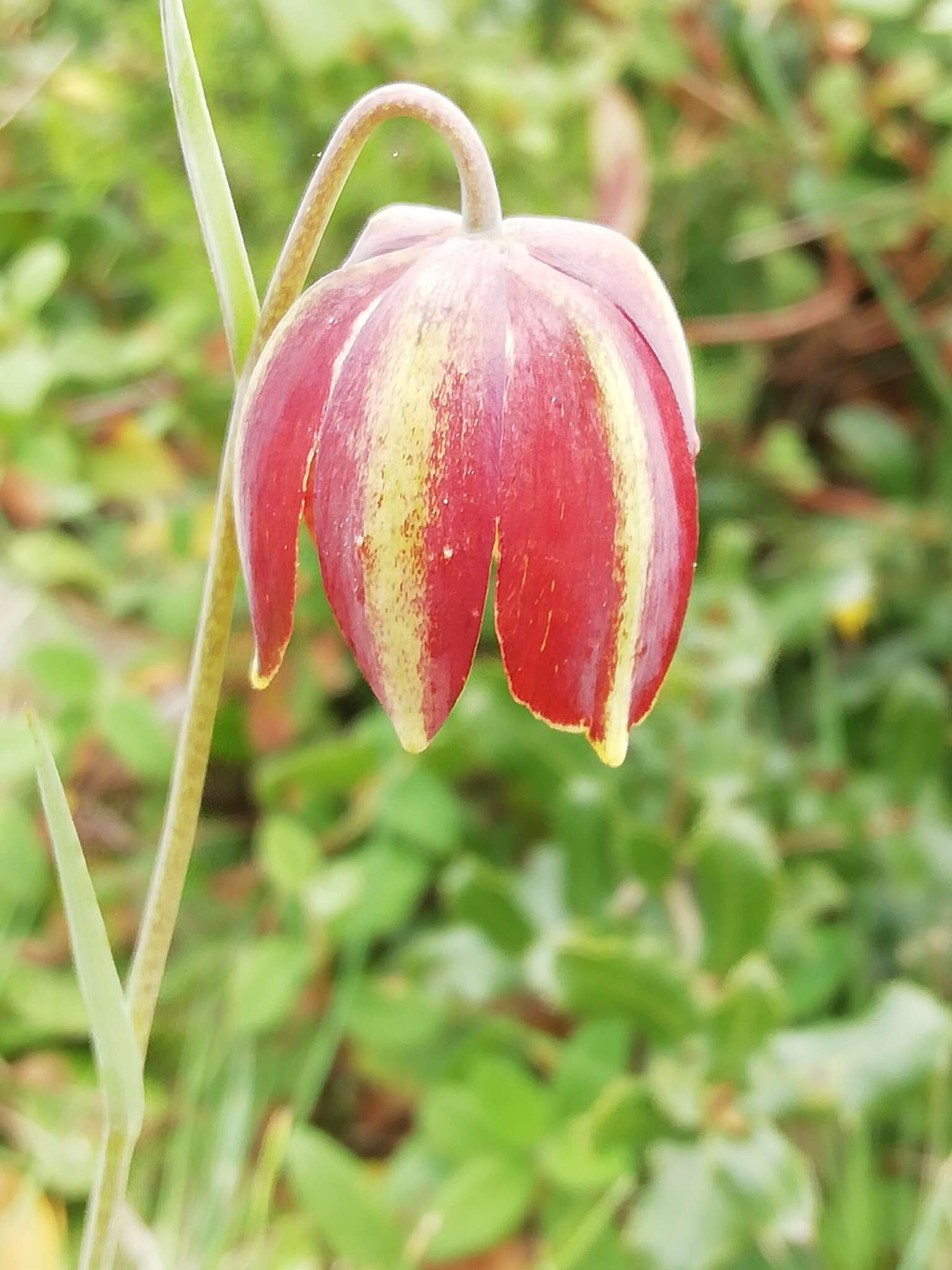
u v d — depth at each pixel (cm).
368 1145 21
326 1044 19
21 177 29
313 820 22
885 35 25
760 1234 16
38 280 23
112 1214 10
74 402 25
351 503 8
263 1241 18
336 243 25
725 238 27
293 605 8
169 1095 20
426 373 8
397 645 8
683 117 27
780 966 19
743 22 25
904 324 24
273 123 25
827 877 20
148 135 26
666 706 20
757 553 27
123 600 23
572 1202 17
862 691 24
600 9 26
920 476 27
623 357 8
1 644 24
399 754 20
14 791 22
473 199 8
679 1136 16
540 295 8
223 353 25
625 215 24
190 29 24
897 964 21
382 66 24
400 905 20
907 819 21
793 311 26
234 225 9
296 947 19
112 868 23
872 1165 19
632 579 8
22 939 20
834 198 24
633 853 18
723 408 25
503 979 19
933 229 25
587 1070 18
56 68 27
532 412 8
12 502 24
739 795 20
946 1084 17
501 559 8
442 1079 19
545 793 20
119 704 21
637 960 16
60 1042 21
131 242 28
